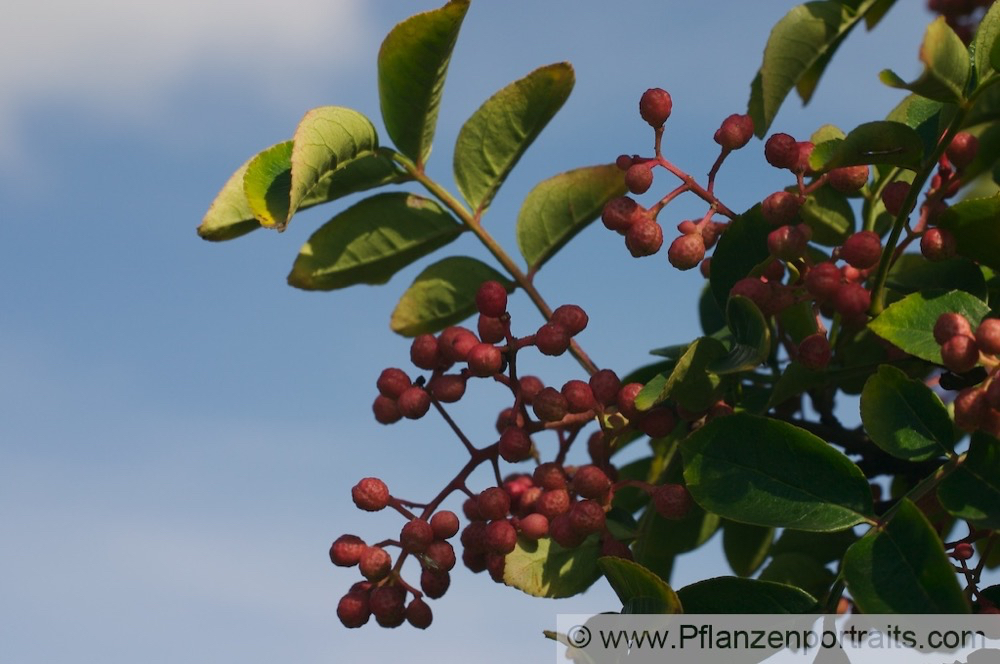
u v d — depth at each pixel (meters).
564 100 0.41
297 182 0.39
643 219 0.39
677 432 0.42
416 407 0.40
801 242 0.38
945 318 0.36
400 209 0.42
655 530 0.42
